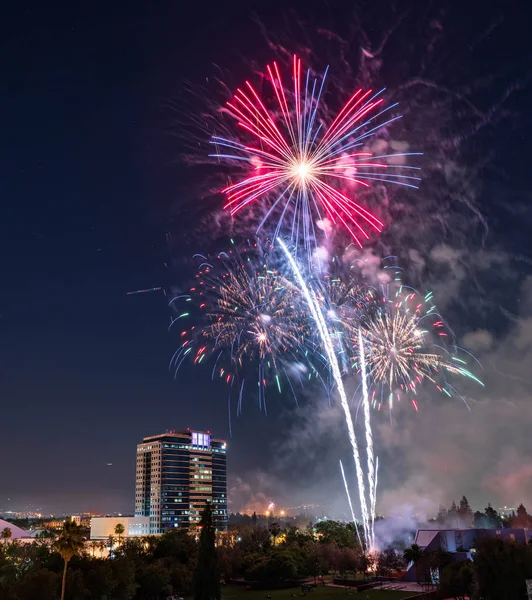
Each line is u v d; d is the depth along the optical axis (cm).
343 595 13000
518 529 14812
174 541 15912
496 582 9231
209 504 11012
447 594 11975
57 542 9356
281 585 15438
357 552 18325
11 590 8850
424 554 14462
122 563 11550
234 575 16662
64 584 9325
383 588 13638
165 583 12850
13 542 13150
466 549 14238
